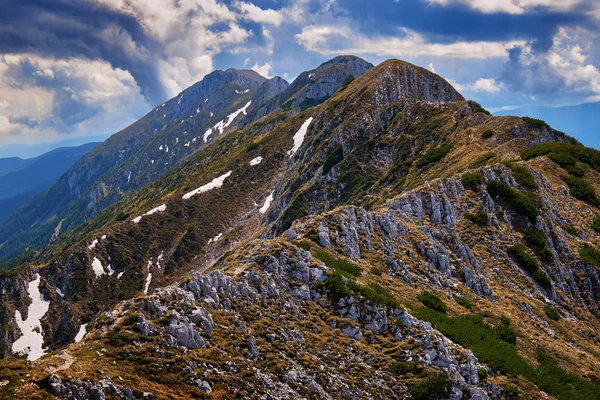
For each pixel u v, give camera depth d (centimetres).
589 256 7300
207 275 3412
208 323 2986
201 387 2517
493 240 6888
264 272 3900
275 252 4150
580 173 9769
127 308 2869
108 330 2653
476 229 7012
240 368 2794
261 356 3012
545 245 7138
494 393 3497
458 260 6022
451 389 3306
